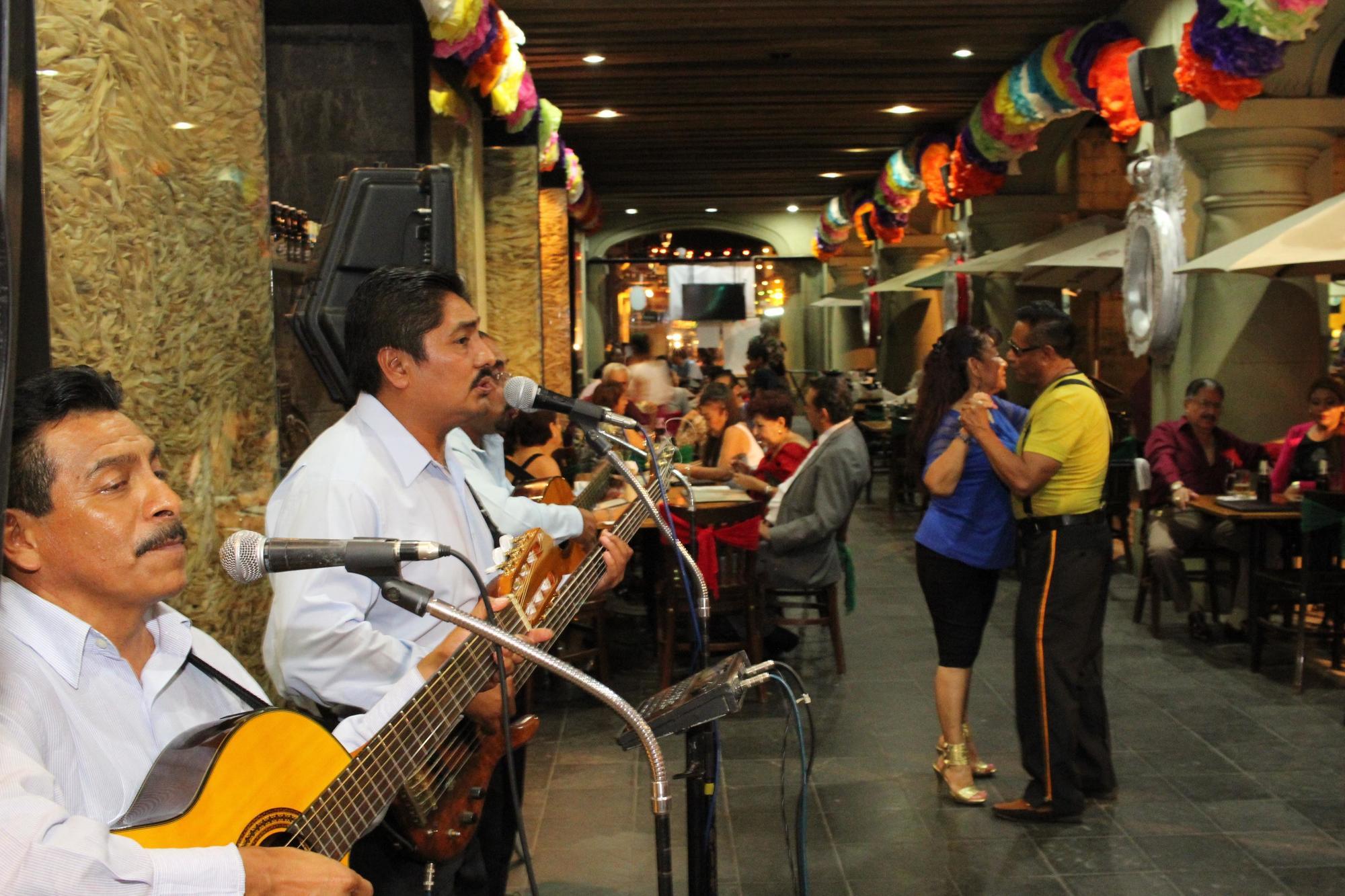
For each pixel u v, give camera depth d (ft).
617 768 14.96
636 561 23.26
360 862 7.23
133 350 7.69
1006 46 30.55
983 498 13.07
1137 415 27.22
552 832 12.96
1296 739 15.31
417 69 21.22
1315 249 16.85
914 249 59.26
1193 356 23.68
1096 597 12.67
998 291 41.39
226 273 9.04
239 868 4.41
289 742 5.69
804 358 86.89
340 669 7.00
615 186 60.03
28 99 5.26
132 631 5.33
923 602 24.59
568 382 36.55
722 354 83.92
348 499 7.23
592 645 19.51
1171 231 23.49
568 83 34.45
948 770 13.64
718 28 28.27
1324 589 17.26
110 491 4.99
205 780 5.23
